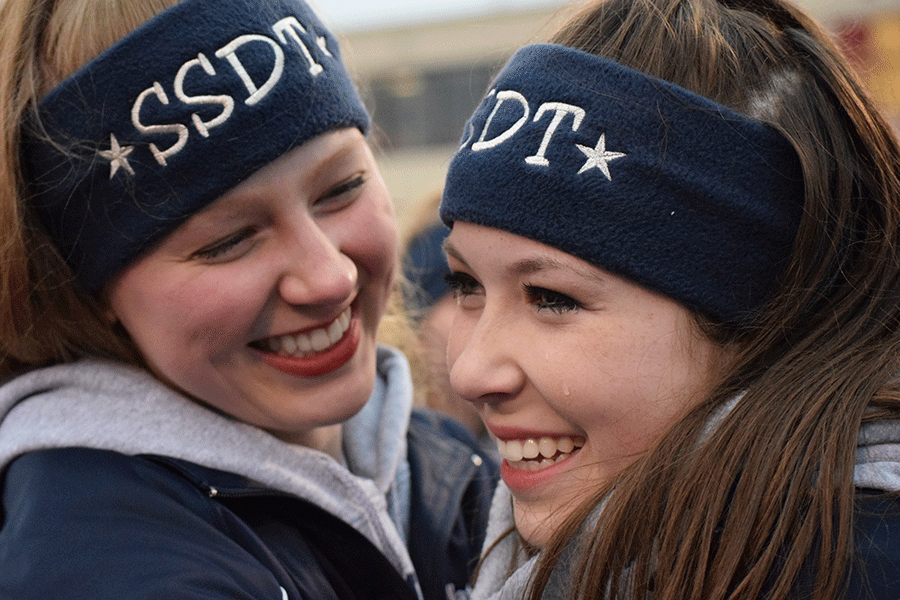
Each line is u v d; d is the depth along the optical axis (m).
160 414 1.17
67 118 1.08
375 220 1.25
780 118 1.01
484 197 1.02
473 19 7.29
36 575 0.99
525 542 1.15
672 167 0.96
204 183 1.08
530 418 1.05
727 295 0.98
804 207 0.99
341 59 1.27
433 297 2.40
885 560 0.84
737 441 0.94
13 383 1.23
